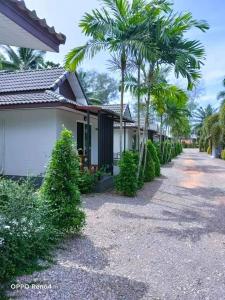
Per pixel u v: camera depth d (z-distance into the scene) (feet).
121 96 36.11
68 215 16.72
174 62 33.83
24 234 13.08
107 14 31.91
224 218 23.36
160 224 21.18
